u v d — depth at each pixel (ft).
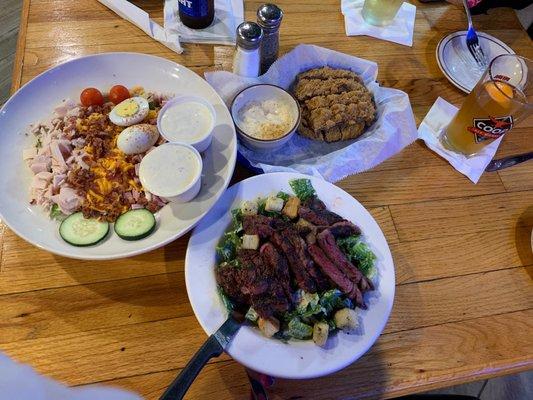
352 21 5.16
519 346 3.47
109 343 3.14
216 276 3.22
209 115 3.92
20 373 2.04
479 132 4.09
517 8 5.71
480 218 4.09
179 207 3.57
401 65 4.97
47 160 3.74
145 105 4.05
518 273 3.84
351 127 4.26
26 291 3.26
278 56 4.78
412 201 4.10
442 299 3.62
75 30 4.62
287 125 4.14
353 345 3.03
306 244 3.35
